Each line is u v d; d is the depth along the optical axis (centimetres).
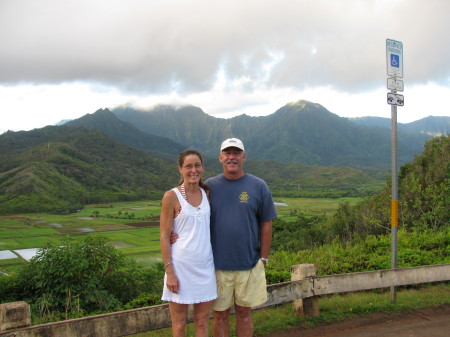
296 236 2847
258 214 371
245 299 362
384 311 513
